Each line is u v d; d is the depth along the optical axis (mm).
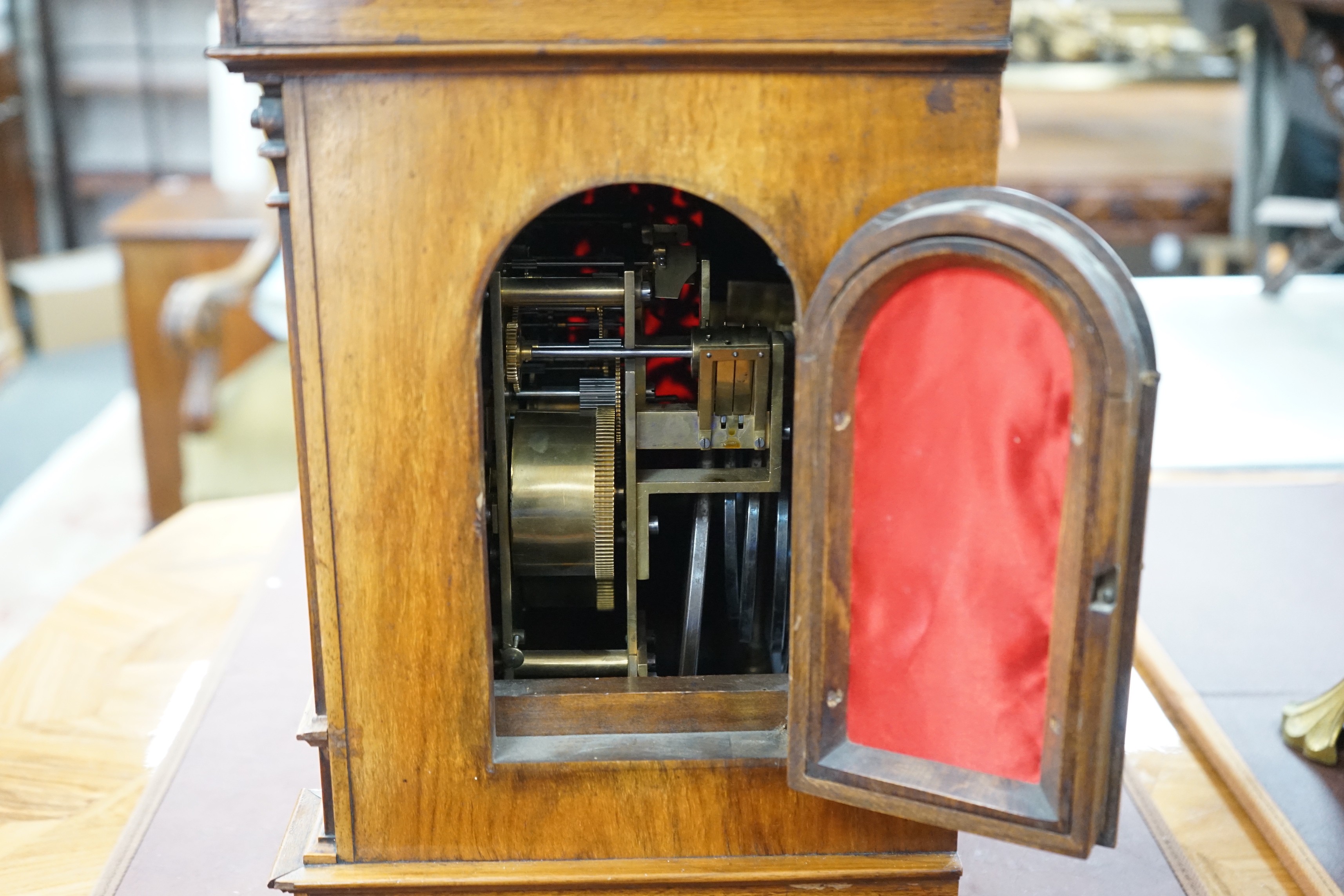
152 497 3609
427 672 1209
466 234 1106
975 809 1115
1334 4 2672
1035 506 1072
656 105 1080
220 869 1420
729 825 1257
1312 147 4012
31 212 5746
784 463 1423
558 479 1370
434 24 1052
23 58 5641
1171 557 2143
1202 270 4973
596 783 1239
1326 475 2482
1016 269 995
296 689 1755
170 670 1834
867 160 1092
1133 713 1740
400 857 1262
